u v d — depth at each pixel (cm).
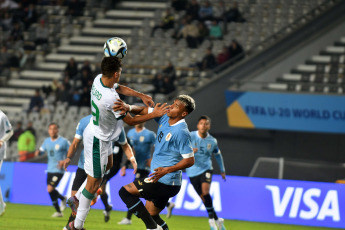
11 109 6344
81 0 7212
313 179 4922
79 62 6619
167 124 2161
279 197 4034
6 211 3866
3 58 6731
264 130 6062
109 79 1966
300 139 6038
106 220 3488
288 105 5591
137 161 3453
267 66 5994
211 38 6450
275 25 6581
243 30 6538
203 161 3138
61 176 3641
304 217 3981
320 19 6328
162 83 5731
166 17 6638
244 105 5728
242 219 4066
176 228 3412
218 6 6712
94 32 7012
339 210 3938
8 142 5731
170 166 2108
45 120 5912
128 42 6638
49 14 7300
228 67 5953
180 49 6412
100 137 2030
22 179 4472
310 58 6228
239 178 4112
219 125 5950
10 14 7219
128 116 2011
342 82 5922
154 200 2228
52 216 3672
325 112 5497
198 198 4134
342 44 6356
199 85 5850
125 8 7338
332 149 5991
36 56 6856
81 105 5919
